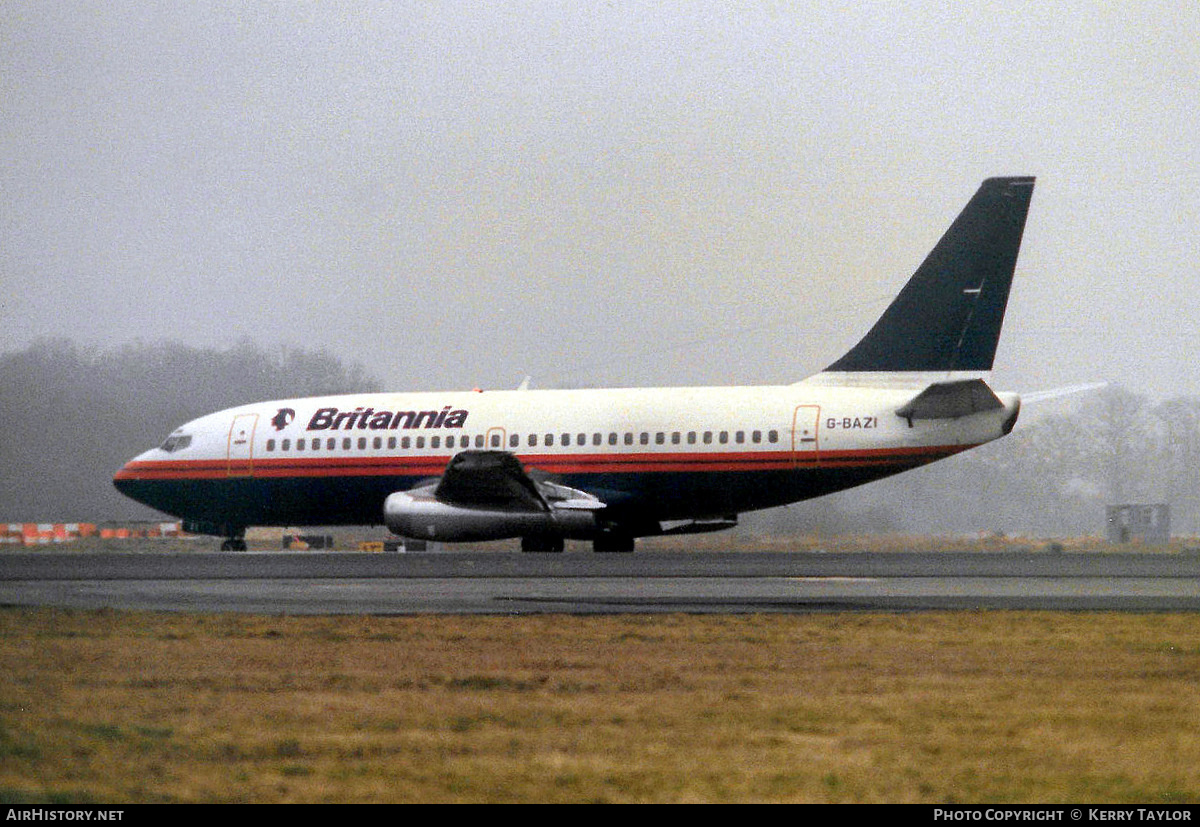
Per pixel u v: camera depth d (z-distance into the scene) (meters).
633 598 78.62
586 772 36.06
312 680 49.66
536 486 127.19
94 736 40.09
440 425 141.50
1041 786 34.97
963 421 128.50
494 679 49.56
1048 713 43.47
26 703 45.38
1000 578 92.25
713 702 45.28
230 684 48.91
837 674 50.81
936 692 47.16
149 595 82.56
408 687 48.19
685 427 134.00
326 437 144.75
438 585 88.56
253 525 150.88
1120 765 36.97
